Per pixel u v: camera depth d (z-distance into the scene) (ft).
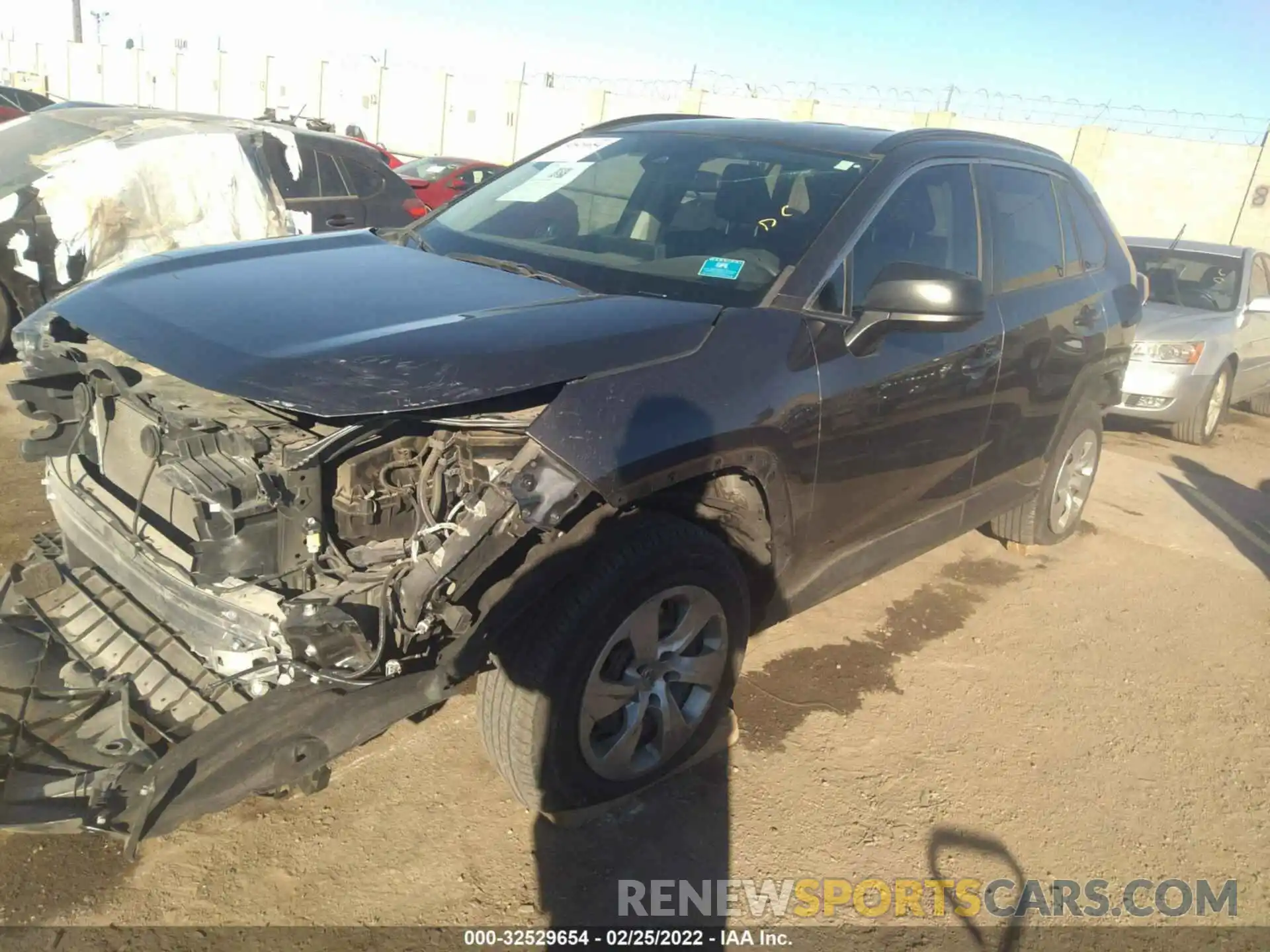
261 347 7.72
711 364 8.74
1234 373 27.48
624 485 7.84
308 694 7.60
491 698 8.39
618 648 8.82
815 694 11.88
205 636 7.73
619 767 9.09
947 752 10.97
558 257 10.91
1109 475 22.74
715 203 11.21
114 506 8.92
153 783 7.06
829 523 10.50
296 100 130.11
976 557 16.79
